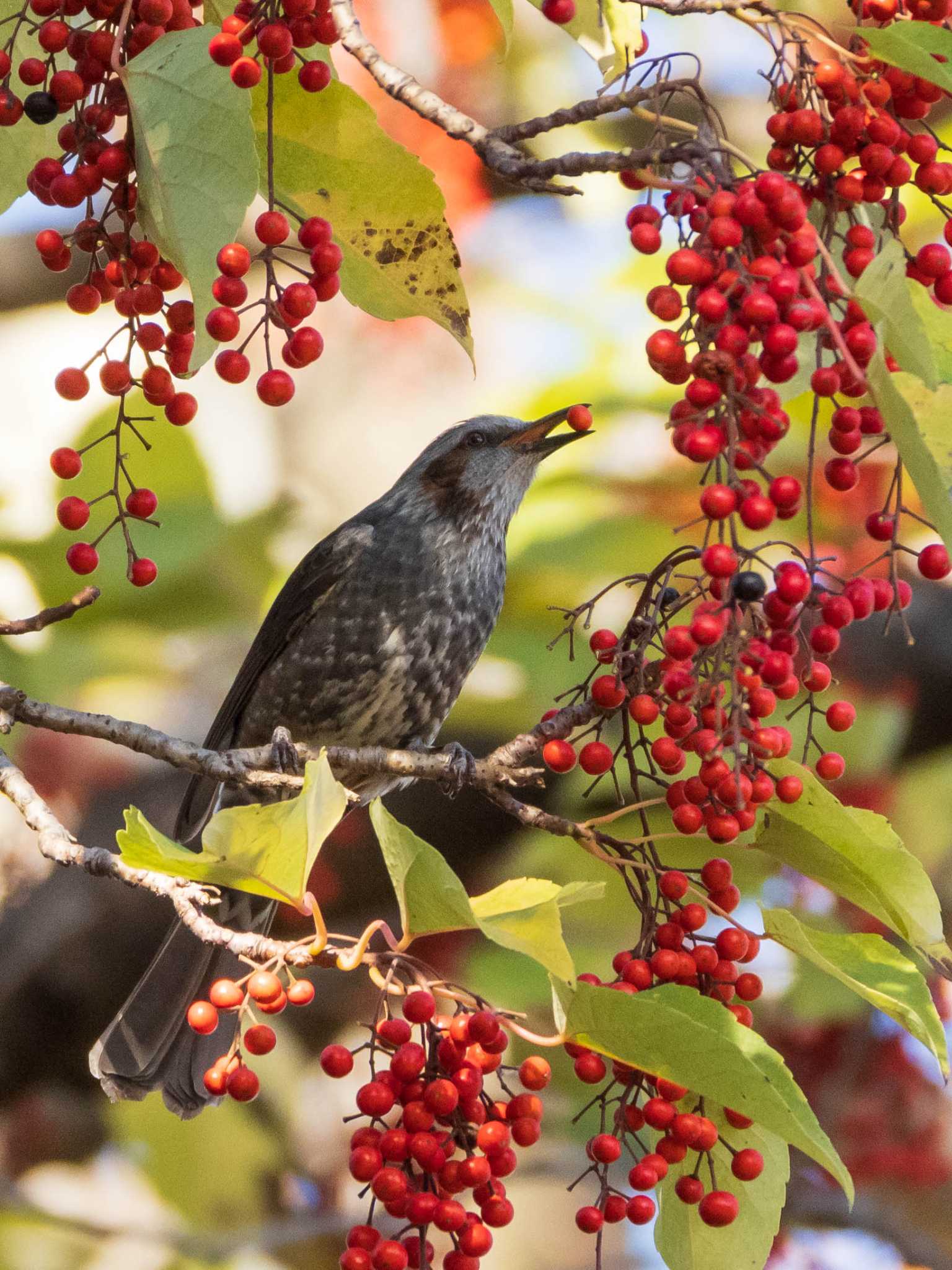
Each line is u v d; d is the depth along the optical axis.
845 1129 11.95
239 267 5.42
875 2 5.60
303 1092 13.60
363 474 17.91
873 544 12.33
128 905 11.95
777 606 5.30
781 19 5.57
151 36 5.62
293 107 6.02
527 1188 15.12
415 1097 5.55
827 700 11.23
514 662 12.45
